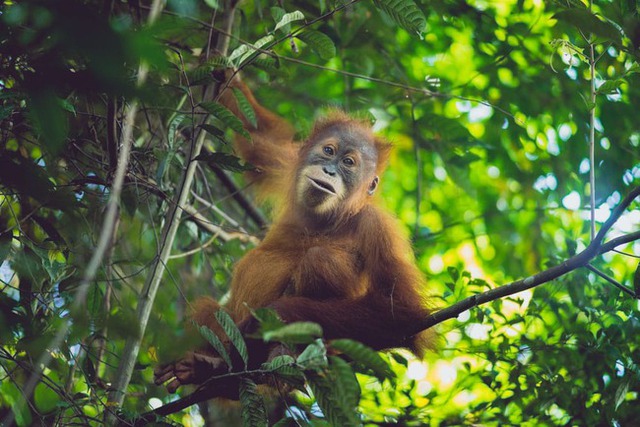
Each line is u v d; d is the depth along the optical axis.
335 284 9.27
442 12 13.35
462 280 10.52
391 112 14.70
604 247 7.51
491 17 13.70
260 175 11.72
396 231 9.95
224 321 6.70
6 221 9.33
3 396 9.94
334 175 10.15
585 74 13.26
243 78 13.74
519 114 14.14
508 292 7.77
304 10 12.23
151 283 8.86
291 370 6.21
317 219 10.21
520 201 15.94
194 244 12.97
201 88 10.55
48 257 8.33
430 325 8.38
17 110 7.85
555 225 14.79
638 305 11.00
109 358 10.44
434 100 14.56
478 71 14.44
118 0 9.46
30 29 5.72
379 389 11.38
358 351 5.54
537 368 10.50
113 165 8.54
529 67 14.06
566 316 11.08
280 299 8.71
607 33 5.87
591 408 10.37
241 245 13.02
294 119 13.98
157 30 3.91
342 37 13.10
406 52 14.80
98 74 3.68
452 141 13.53
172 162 10.18
